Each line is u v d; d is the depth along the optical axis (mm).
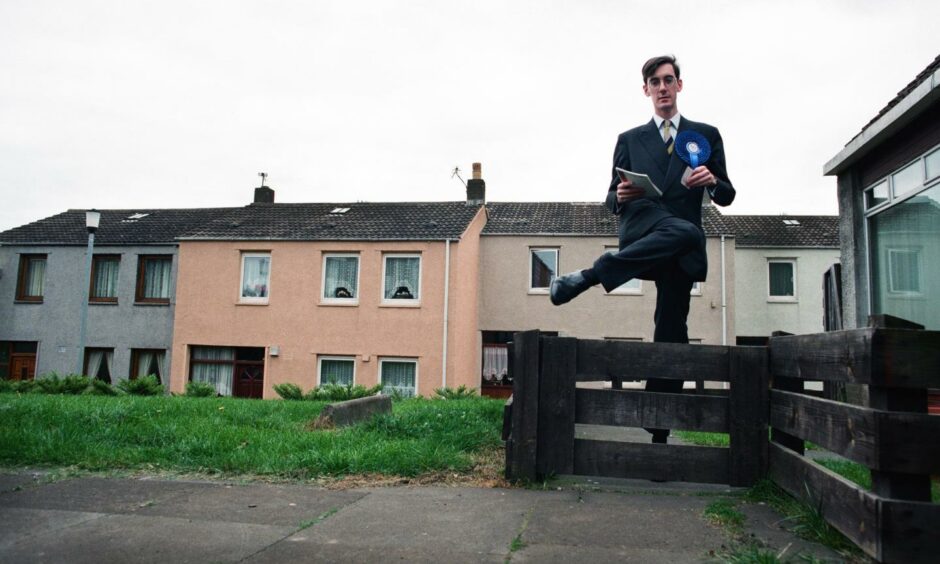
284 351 21578
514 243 23344
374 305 21203
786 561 2777
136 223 25906
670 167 4660
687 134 4582
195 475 4613
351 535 3186
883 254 8938
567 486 4371
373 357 21078
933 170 7445
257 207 26203
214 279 22219
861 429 2775
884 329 2658
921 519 2543
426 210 23953
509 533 3236
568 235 22812
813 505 3312
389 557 2857
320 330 21438
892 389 2668
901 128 8070
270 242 21984
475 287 23031
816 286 23703
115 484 4273
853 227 9484
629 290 22562
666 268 4641
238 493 4074
